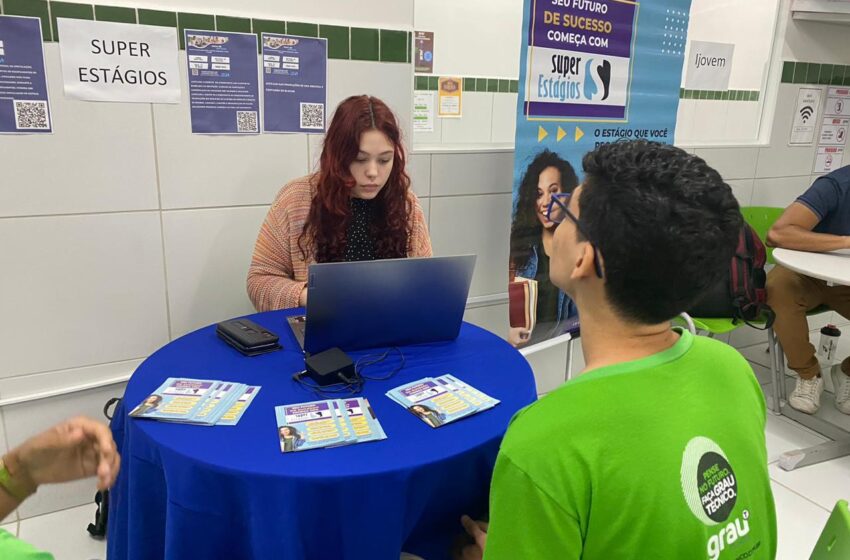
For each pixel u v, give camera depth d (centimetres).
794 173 360
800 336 278
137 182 196
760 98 346
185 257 210
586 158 80
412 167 241
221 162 207
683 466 71
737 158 333
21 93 176
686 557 70
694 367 78
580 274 77
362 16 218
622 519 69
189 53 194
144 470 119
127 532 132
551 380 298
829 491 230
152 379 137
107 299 201
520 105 235
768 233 280
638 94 270
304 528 106
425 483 110
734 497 75
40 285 191
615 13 251
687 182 70
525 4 226
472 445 114
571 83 247
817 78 348
